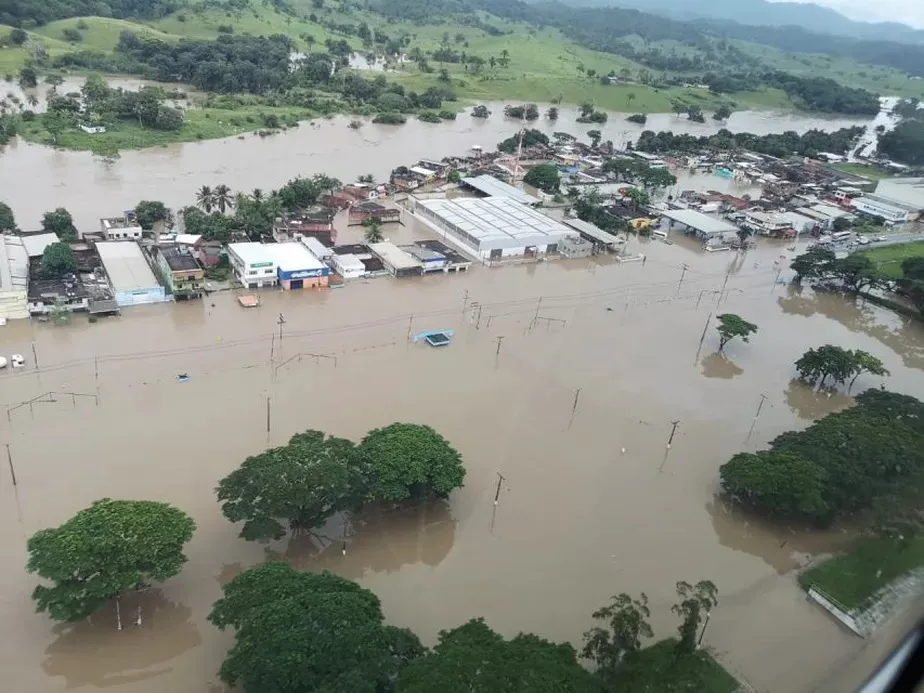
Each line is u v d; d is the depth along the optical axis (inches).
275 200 5890.8
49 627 2209.6
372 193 7126.0
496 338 4517.7
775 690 2222.0
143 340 3969.0
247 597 2063.2
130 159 7465.6
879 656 2261.3
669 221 7647.6
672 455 3521.2
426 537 2785.4
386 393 3720.5
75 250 4909.0
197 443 3134.8
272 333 4220.0
